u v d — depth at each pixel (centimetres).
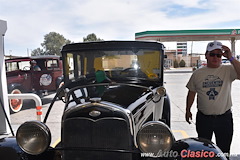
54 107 856
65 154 247
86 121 235
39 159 254
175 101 900
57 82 998
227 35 2645
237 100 884
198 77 302
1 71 513
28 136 242
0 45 509
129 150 235
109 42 354
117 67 361
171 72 2797
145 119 281
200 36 2709
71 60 371
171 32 2694
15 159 241
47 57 975
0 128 529
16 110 787
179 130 547
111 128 234
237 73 280
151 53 354
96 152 239
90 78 360
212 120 298
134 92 302
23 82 871
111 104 244
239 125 561
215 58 289
